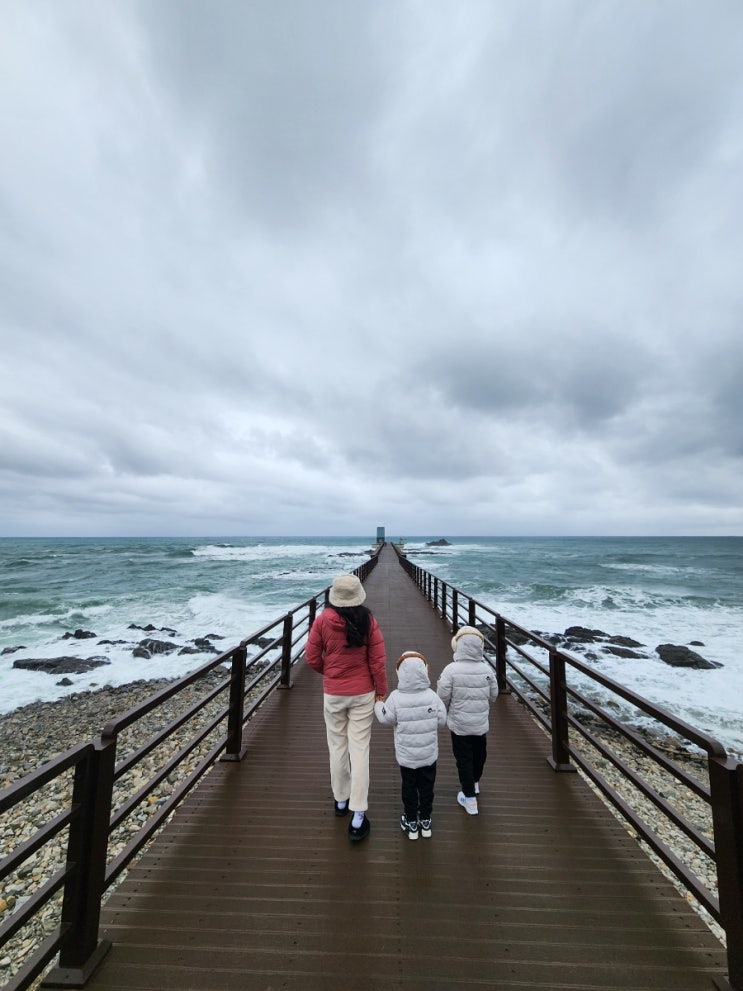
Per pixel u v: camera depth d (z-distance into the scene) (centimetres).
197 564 4528
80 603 2073
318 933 223
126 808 242
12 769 695
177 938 220
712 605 2058
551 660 409
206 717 811
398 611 1209
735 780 190
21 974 177
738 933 184
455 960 209
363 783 299
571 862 276
